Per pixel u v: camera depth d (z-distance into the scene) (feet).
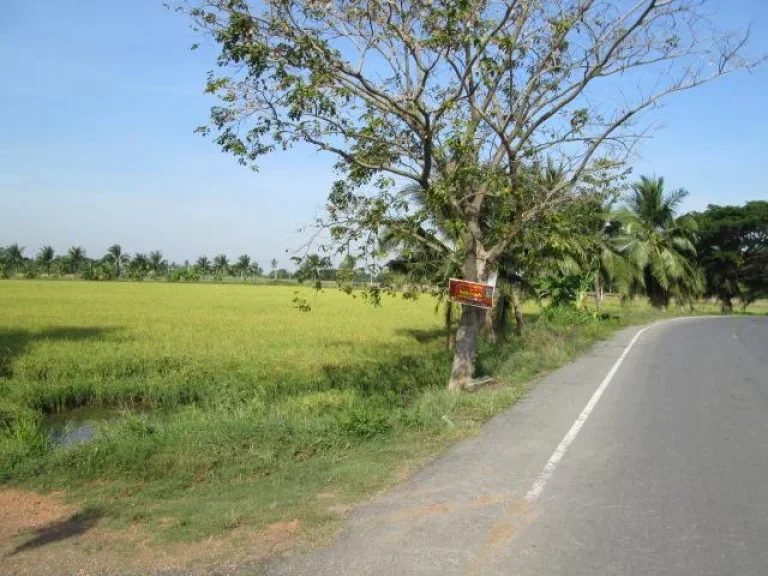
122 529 17.71
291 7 31.53
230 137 33.01
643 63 36.63
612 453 25.30
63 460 23.82
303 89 30.76
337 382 49.52
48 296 158.30
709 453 25.35
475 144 35.19
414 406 34.27
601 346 70.74
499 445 26.43
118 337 74.28
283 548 16.11
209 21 31.07
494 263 40.45
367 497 19.92
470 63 32.81
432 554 15.71
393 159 36.47
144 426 28.53
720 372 49.34
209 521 17.93
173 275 354.74
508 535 16.93
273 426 26.99
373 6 32.19
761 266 186.91
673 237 147.02
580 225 42.16
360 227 36.91
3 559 15.84
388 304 164.76
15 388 44.37
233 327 90.94
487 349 63.16
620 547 16.24
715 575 14.75
